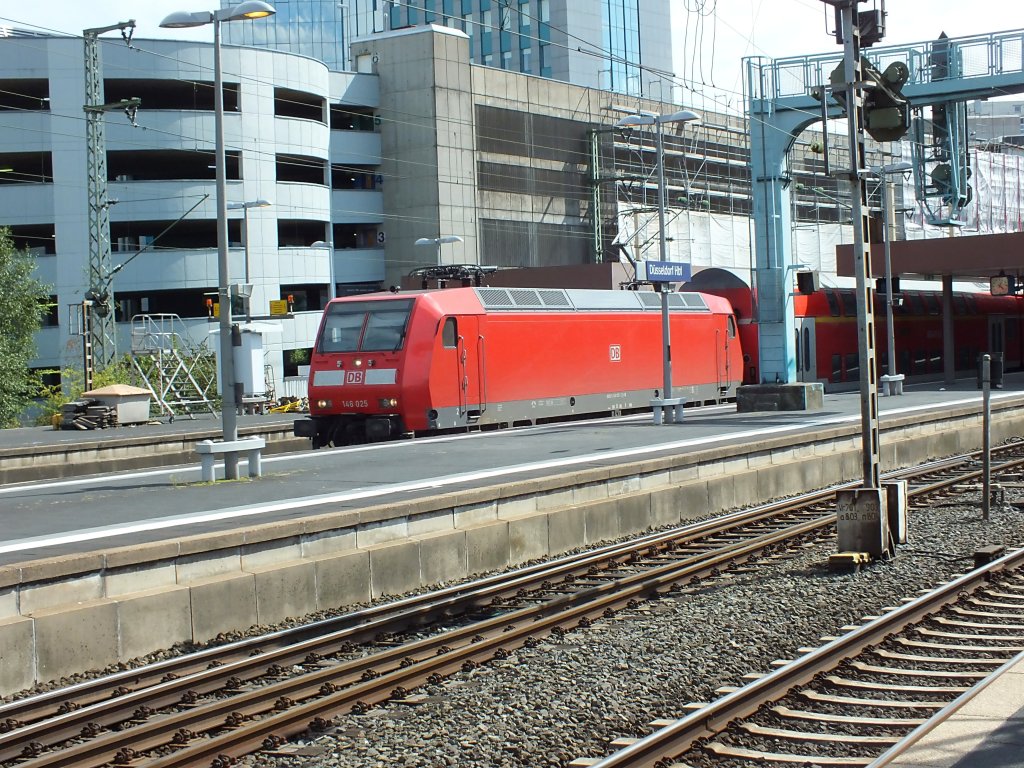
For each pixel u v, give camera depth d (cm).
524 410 3281
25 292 5422
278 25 10544
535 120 7494
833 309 5062
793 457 2525
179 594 1254
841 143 8225
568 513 1819
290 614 1374
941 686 978
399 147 7112
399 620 1296
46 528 1581
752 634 1192
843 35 1538
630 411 3962
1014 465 2664
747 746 847
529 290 3384
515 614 1299
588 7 9800
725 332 4306
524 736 886
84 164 6094
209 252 6291
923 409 3469
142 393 4391
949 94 3994
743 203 8612
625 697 984
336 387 3017
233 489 1969
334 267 7056
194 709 957
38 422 4847
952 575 1460
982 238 4756
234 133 6284
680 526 2047
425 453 2550
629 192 7794
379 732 908
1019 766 719
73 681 1128
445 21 10525
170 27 2239
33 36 6228
